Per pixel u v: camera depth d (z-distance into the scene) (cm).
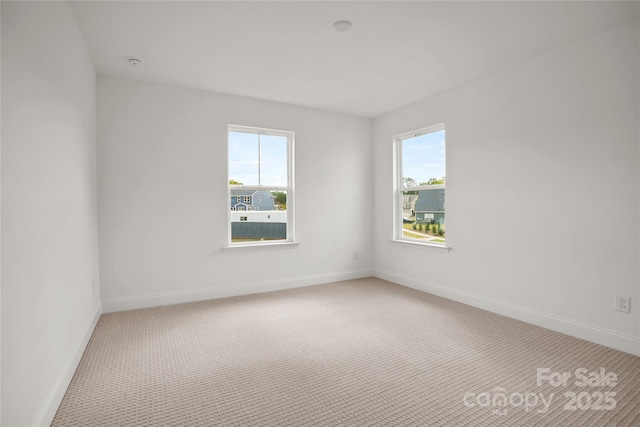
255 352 261
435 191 433
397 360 247
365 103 453
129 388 209
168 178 384
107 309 355
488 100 357
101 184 352
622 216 259
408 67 339
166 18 251
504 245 343
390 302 392
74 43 244
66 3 222
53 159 189
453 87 395
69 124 226
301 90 404
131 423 176
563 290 296
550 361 244
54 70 194
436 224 431
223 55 312
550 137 303
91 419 179
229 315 348
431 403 194
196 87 391
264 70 346
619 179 260
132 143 366
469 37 281
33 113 160
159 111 379
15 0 141
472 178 375
